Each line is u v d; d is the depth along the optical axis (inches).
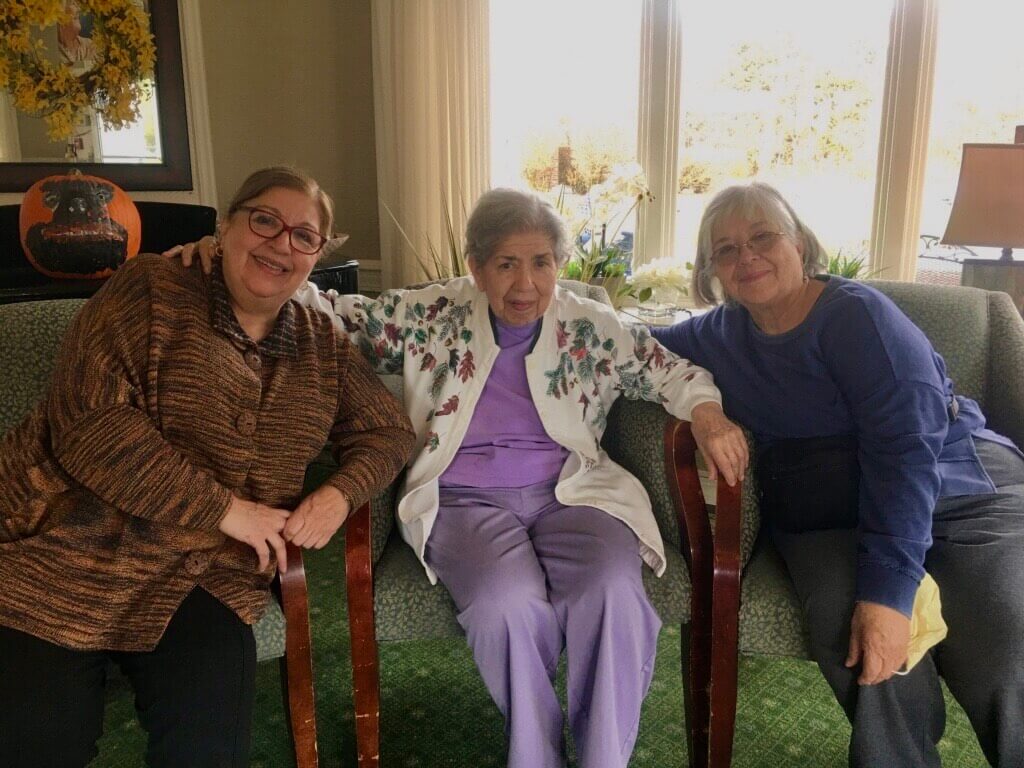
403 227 117.5
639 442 61.0
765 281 55.7
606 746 49.6
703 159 111.3
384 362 61.9
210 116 122.2
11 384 55.4
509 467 59.4
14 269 89.7
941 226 101.0
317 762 52.5
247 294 48.4
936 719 48.3
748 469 55.4
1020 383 63.9
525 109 116.4
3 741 41.3
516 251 55.7
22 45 79.7
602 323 61.9
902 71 96.0
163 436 46.5
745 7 104.9
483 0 110.1
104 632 44.5
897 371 51.8
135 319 46.4
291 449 50.2
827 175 105.0
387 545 58.1
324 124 125.6
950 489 53.7
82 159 109.3
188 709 44.1
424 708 65.9
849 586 49.3
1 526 45.1
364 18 121.2
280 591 50.4
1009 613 45.8
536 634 50.6
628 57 112.0
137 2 110.0
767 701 66.3
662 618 54.3
